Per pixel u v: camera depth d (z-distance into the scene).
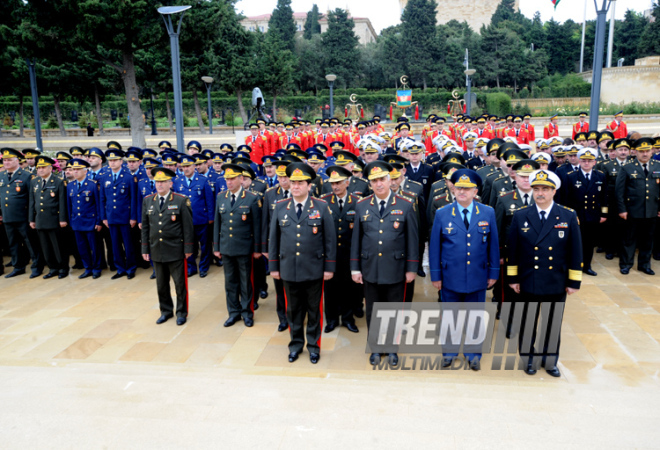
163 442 2.77
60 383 3.96
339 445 2.70
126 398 3.56
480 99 40.00
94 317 6.38
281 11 51.41
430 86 49.50
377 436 2.79
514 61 45.47
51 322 6.22
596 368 4.59
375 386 3.99
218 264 8.88
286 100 42.75
